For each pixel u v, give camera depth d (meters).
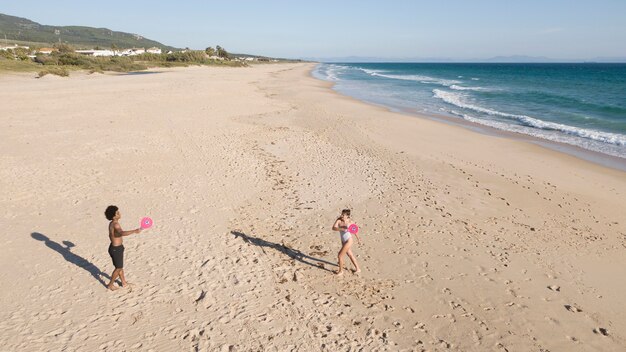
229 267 8.23
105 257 8.35
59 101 27.16
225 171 14.24
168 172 13.77
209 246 9.04
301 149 17.86
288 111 28.44
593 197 13.20
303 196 12.43
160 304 6.94
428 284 8.07
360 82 67.81
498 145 19.84
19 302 6.76
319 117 26.33
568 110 31.95
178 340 6.11
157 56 110.25
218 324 6.51
